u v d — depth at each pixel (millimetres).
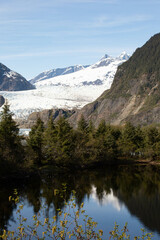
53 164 87688
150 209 46312
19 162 68375
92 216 41406
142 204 49094
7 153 65562
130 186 63906
